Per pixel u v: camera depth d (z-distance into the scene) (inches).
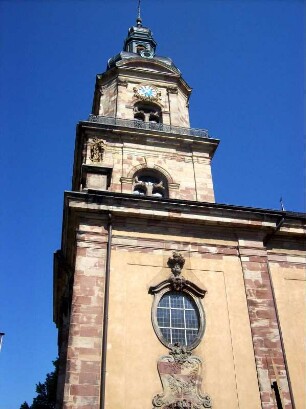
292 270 938.1
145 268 863.7
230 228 943.7
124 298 817.5
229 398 752.3
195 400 740.0
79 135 1201.4
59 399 970.1
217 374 773.3
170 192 1115.3
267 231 955.3
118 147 1163.9
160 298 839.1
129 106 1305.4
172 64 1473.9
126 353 762.2
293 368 809.5
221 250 917.8
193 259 895.7
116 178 1107.9
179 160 1181.1
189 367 770.8
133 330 788.6
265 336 824.3
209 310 840.3
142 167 1141.1
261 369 787.4
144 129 1192.8
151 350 776.3
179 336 813.2
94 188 981.8
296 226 979.9
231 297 861.8
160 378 752.3
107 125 1176.2
